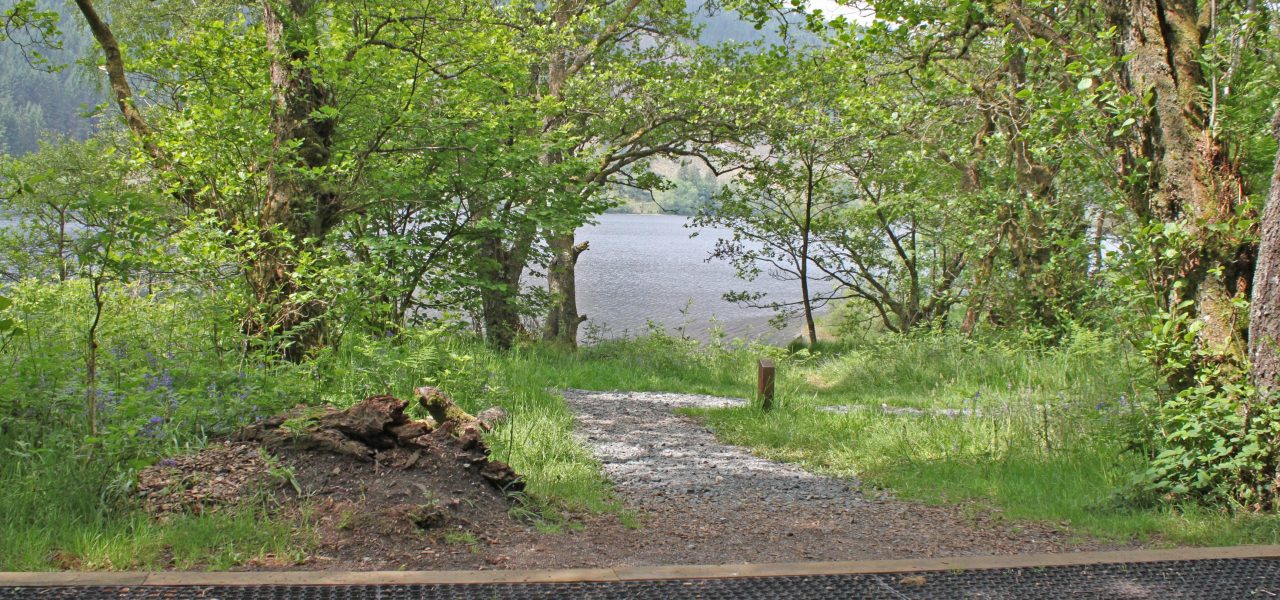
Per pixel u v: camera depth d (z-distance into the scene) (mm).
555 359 17031
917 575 4180
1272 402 5762
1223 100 6859
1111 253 7074
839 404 12742
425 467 5324
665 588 3928
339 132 12438
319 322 9688
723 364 17516
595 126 21719
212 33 11680
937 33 12781
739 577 4082
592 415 11250
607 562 4676
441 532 4797
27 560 3920
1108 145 7762
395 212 13484
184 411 5641
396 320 12445
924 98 15461
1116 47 7676
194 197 10461
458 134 12961
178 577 3758
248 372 6988
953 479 7504
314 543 4477
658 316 40312
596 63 22656
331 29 11875
